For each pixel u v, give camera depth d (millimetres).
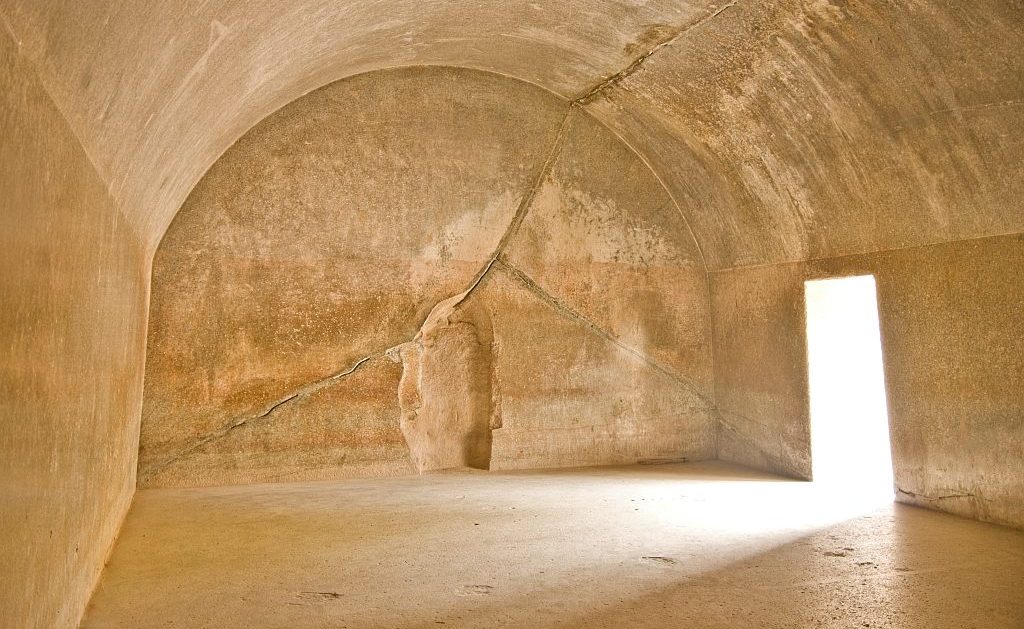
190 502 4883
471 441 6344
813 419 5598
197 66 3084
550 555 3723
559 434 6336
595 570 3482
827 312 5703
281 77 4727
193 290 5465
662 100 5695
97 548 3182
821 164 5023
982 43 3590
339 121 5855
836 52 4258
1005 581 3270
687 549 3812
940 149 4184
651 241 6715
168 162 3842
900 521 4336
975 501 4297
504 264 6277
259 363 5590
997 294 4121
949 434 4453
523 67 6062
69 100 2020
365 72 5910
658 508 4742
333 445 5738
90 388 2686
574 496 5117
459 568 3521
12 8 1475
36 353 1851
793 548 3816
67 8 1711
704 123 5621
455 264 6133
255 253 5617
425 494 5176
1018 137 3756
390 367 5918
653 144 6355
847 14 3973
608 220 6590
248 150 5621
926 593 3135
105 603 3021
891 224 4777
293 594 3172
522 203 6344
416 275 6023
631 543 3926
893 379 4855
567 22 5098
